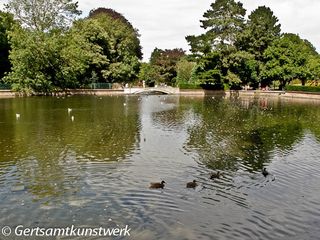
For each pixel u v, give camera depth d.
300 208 13.98
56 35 69.38
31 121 33.78
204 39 90.88
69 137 26.19
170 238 11.40
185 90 92.00
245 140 26.73
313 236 11.83
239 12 92.56
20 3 67.69
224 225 12.38
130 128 30.84
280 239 11.59
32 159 20.02
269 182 16.88
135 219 12.63
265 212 13.52
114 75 86.50
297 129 32.56
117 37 92.81
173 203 14.07
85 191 15.14
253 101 68.12
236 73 94.56
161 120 36.62
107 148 22.92
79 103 54.56
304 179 17.47
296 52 91.69
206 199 14.56
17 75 63.34
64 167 18.55
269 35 100.69
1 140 24.88
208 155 21.77
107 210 13.28
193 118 39.03
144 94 87.50
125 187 15.68
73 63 70.25
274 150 23.53
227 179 17.16
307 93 79.38
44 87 66.50
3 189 15.27
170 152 22.23
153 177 17.19
